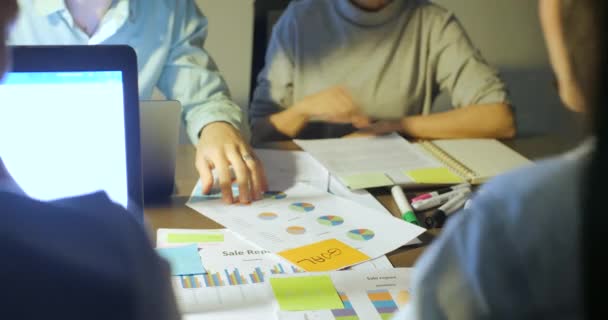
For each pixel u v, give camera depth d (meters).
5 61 0.37
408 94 2.09
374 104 2.08
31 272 0.34
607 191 0.38
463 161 1.42
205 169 1.23
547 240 0.43
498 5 2.25
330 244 1.04
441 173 1.34
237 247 1.02
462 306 0.45
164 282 0.40
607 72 0.38
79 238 0.36
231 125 1.36
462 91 2.07
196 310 0.84
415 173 1.33
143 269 0.37
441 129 1.77
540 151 1.58
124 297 0.35
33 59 0.86
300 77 2.05
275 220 1.11
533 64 2.37
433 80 2.09
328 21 2.03
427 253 0.50
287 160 1.39
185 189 1.24
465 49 2.08
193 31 1.61
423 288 0.48
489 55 2.32
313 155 1.41
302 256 0.99
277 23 2.02
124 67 0.90
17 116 0.87
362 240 1.05
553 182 0.44
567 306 0.43
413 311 0.50
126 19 1.50
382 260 1.00
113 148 0.91
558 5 0.41
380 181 1.28
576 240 0.42
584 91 0.40
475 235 0.46
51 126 0.88
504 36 2.31
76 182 0.91
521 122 2.43
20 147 0.88
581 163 0.42
